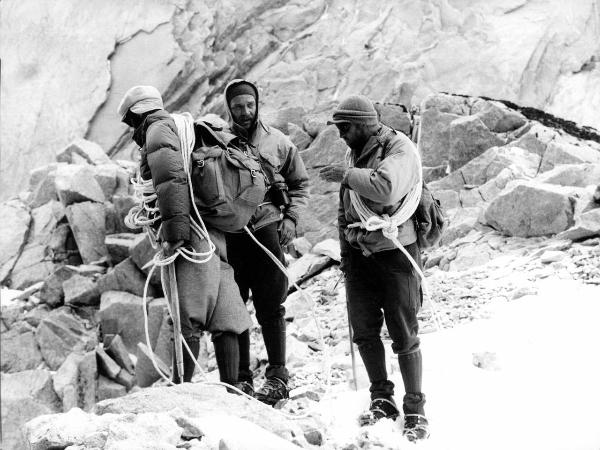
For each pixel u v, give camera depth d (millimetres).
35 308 11102
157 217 5305
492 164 10289
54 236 11812
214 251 5219
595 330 6148
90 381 10055
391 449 4621
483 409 5152
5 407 9969
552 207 8641
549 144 10258
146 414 4355
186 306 5082
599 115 13406
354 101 5012
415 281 5004
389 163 4832
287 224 5980
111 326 10469
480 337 6363
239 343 5703
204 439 4246
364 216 4980
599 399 5074
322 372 6488
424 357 6113
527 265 8000
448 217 9898
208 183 5195
